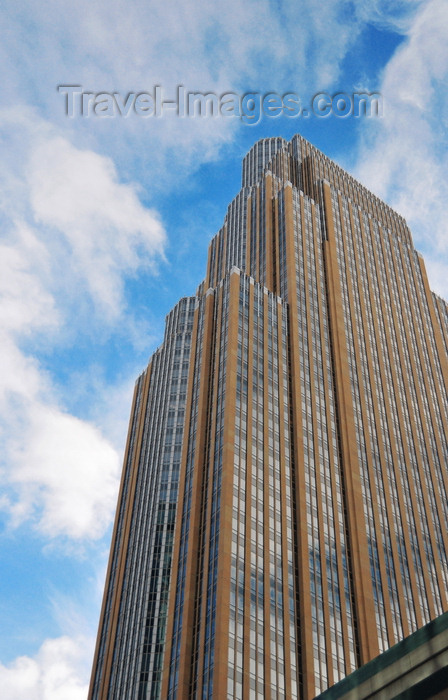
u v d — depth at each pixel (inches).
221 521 3695.9
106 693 4151.1
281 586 3661.4
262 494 3956.7
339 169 7598.4
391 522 4530.0
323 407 4758.9
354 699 1541.6
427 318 6486.2
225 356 4552.2
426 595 4347.9
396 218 7731.3
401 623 4028.1
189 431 4517.7
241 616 3388.3
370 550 4227.4
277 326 4985.2
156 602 4229.8
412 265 6889.8
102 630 4623.5
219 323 4911.4
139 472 5236.2
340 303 5531.5
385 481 4729.3
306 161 7234.3
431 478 5147.6
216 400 4411.9
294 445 4387.3
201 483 4104.3
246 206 6860.2
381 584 4111.7
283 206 6053.2
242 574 3543.3
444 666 1390.3
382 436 4992.6
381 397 5251.0
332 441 4638.3
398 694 1455.5
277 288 5467.5
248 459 4045.3
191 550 3806.6
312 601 3700.8
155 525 4579.2
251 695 3159.5
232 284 4965.6
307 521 4033.0
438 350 6299.2
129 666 4087.1
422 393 5713.6
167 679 3432.6
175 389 5324.8
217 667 3154.5
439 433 5570.9
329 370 5054.1
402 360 5767.7
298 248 5659.5
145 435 5442.9
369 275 6141.7
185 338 5679.1
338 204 6476.4
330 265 5748.0
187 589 3651.6
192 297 5979.3
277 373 4685.0
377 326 5772.6
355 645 3740.2
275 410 4456.2
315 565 3875.5
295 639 3521.2
